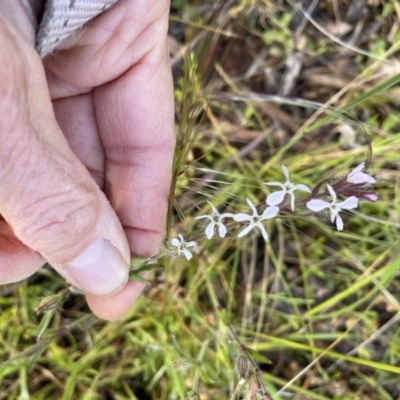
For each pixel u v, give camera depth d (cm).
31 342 16
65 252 10
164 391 16
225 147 18
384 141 15
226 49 19
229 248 17
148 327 16
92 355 15
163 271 16
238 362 11
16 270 12
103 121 12
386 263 17
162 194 13
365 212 17
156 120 12
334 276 17
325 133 18
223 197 16
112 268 11
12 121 8
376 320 17
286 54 19
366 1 19
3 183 8
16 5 9
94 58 11
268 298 17
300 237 18
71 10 9
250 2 17
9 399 15
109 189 13
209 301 17
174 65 18
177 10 18
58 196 9
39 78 8
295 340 17
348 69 19
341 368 17
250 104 18
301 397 16
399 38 18
